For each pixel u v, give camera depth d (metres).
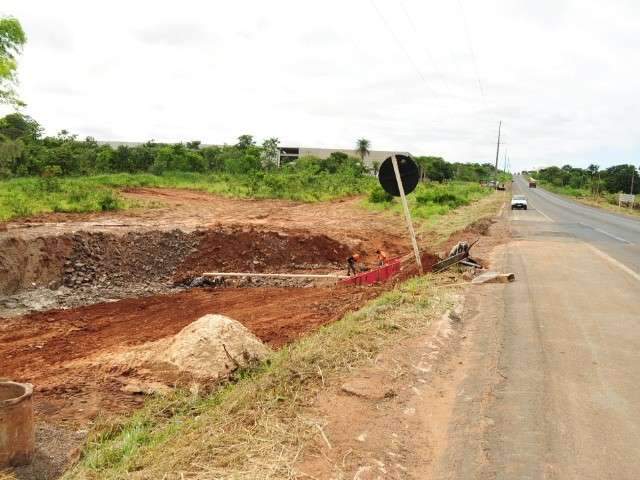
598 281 11.29
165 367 5.95
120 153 49.38
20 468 3.87
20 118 41.75
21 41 17.83
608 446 4.35
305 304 10.03
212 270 15.34
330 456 4.00
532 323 7.91
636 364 6.24
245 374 5.77
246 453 3.90
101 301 12.28
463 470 3.96
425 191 39.81
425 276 10.91
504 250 16.38
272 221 23.34
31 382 6.42
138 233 15.67
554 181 126.50
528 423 4.72
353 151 127.06
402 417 4.75
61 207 21.78
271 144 69.50
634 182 91.31
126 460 3.93
